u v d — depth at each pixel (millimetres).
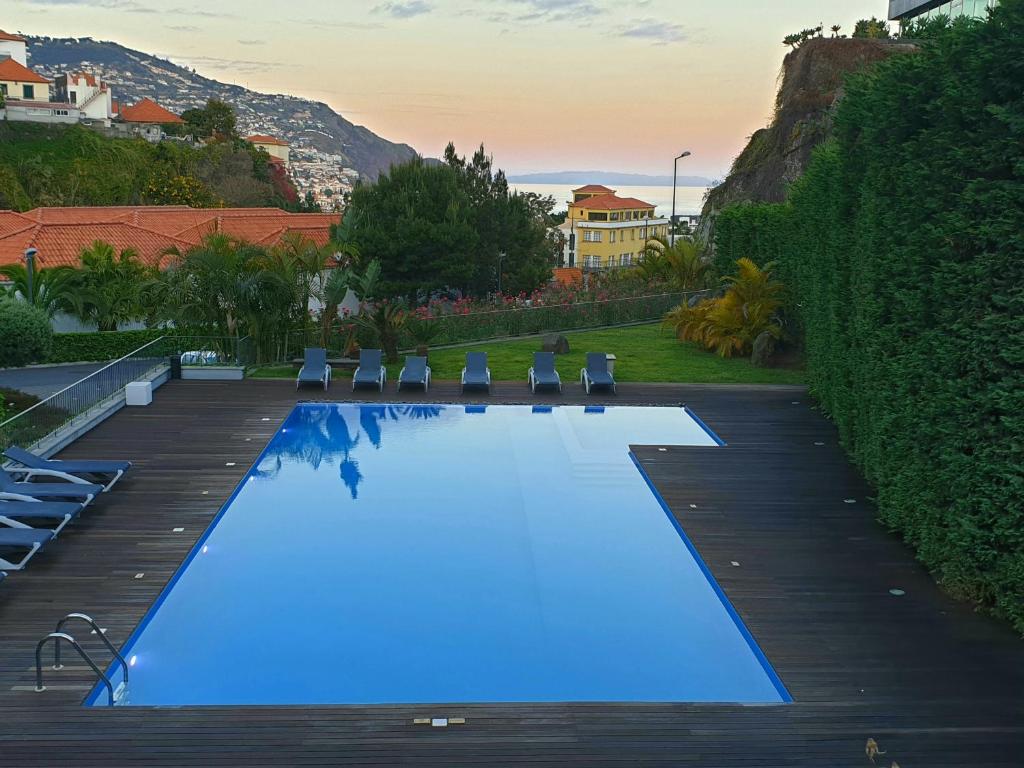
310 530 12438
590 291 31562
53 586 10117
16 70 98125
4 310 24438
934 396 10273
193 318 22312
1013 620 9414
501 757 7066
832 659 8664
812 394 19406
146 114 112438
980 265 9266
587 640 9414
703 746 7258
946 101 9742
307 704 7863
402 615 9930
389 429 17781
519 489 14227
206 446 15828
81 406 16984
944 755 7152
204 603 10141
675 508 12938
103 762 6922
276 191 95562
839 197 14891
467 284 41438
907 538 11164
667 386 21031
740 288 24312
